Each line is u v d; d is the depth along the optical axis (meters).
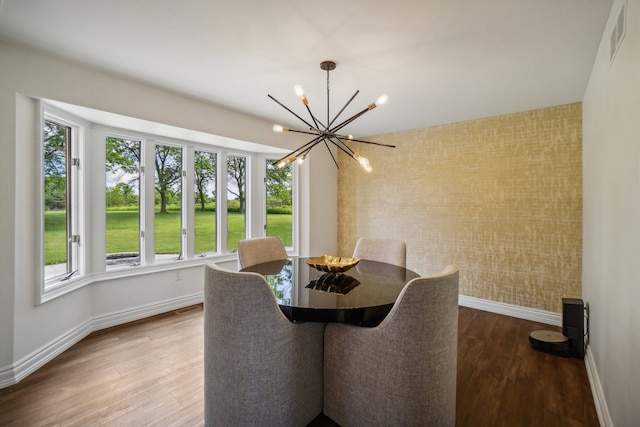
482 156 3.52
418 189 4.02
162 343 2.58
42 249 2.22
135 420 1.67
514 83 2.55
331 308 1.48
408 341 1.32
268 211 4.34
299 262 2.59
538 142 3.17
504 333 2.90
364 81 2.53
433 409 1.35
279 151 4.14
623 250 1.49
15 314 2.03
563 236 3.05
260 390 1.39
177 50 2.06
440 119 3.59
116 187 3.05
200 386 1.98
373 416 1.42
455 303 1.42
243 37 1.90
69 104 2.27
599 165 2.09
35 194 2.18
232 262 3.96
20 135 2.07
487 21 1.71
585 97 2.71
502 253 3.40
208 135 3.23
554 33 1.82
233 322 1.37
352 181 4.66
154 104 2.74
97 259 2.87
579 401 1.88
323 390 1.67
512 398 1.90
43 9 1.63
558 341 2.45
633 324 1.32
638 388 1.25
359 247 2.86
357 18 1.69
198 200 3.72
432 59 2.15
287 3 1.57
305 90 2.74
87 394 1.89
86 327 2.73
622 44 1.46
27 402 1.80
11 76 2.01
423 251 3.98
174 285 3.43
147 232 3.25
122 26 1.79
